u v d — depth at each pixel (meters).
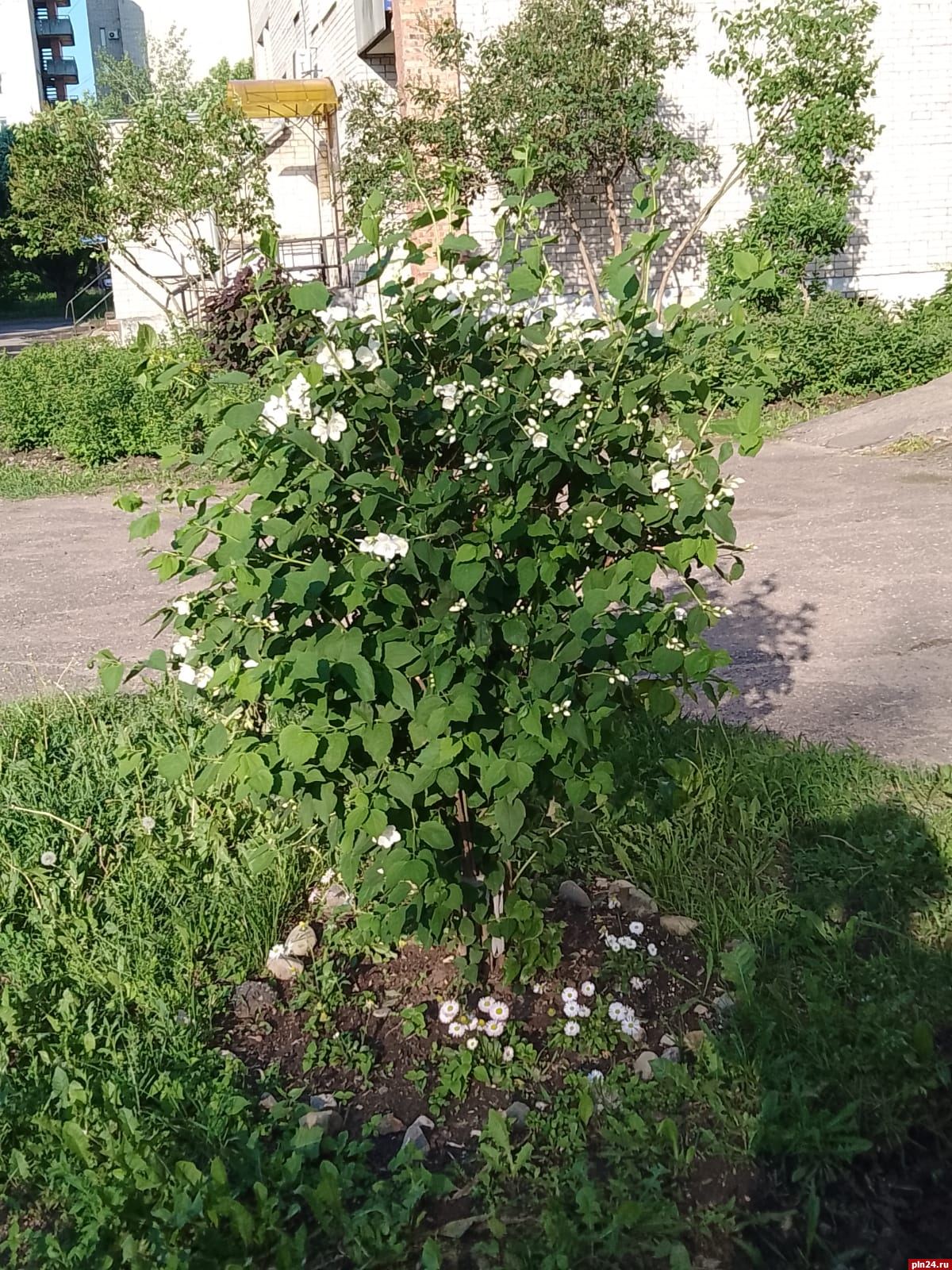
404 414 2.55
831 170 13.02
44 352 12.16
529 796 2.82
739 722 4.52
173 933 3.13
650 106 12.78
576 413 2.48
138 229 15.26
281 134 20.50
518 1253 2.14
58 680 5.15
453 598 2.44
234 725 3.05
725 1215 2.24
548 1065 2.69
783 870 3.39
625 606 2.77
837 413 11.78
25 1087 2.63
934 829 3.47
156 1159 2.32
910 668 5.07
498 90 12.50
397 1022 2.86
